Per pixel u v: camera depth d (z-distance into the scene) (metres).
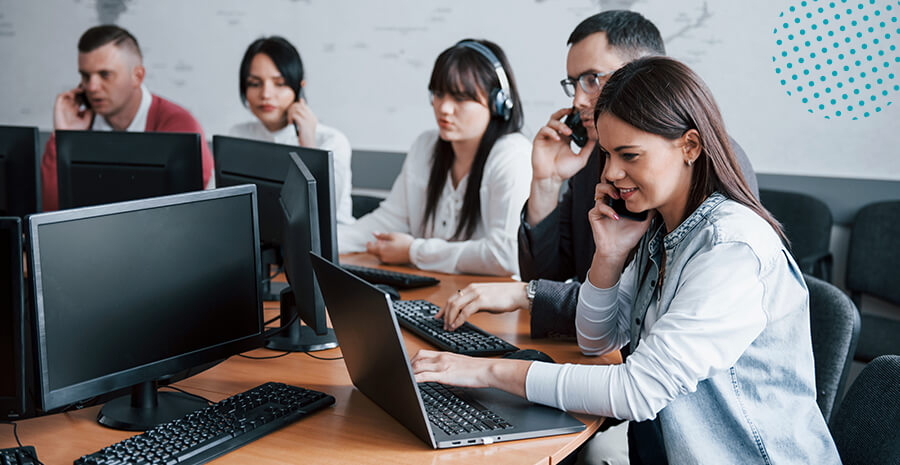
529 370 1.25
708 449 1.20
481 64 2.19
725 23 2.82
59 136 2.10
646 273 1.37
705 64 2.88
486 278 2.14
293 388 1.33
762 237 1.15
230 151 1.88
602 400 1.17
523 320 1.76
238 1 3.68
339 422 1.24
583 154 1.88
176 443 1.12
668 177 1.17
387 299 1.05
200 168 1.98
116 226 1.16
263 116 2.98
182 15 3.80
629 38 1.74
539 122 3.19
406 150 3.50
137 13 3.89
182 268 1.25
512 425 1.20
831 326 1.55
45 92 4.14
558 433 1.19
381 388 1.22
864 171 2.75
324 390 1.38
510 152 2.22
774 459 1.20
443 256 2.19
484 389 1.33
